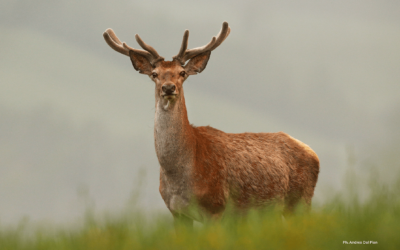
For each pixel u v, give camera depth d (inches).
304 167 1106.1
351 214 596.1
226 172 970.1
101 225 681.0
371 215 582.2
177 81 928.9
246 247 542.6
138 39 972.6
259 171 1017.5
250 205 1010.1
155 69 955.3
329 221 583.5
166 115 917.2
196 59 1005.8
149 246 584.7
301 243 528.1
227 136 1045.8
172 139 912.3
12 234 711.7
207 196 926.4
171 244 582.9
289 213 1096.2
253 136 1093.8
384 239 496.4
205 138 983.0
